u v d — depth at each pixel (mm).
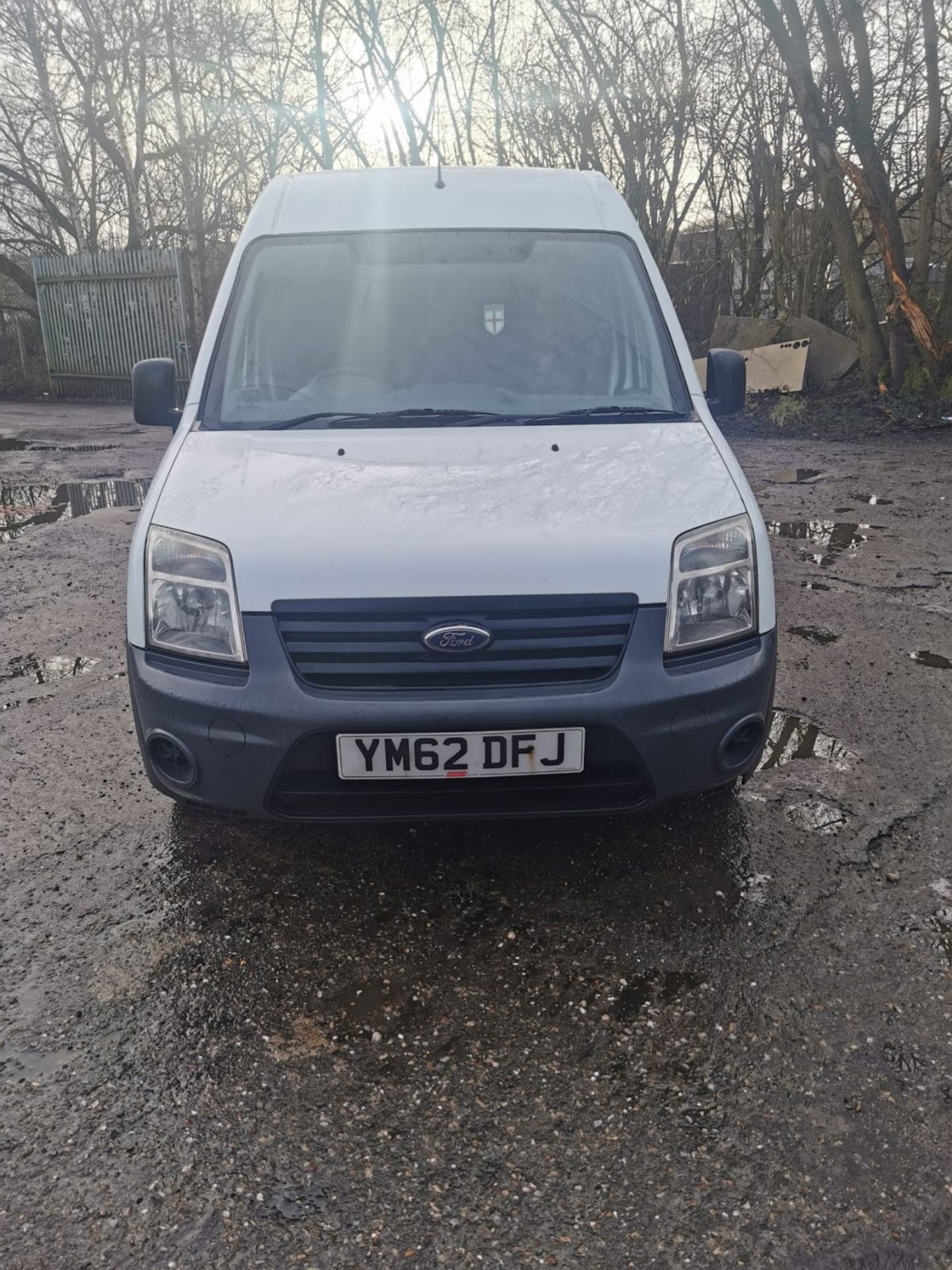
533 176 3934
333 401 3221
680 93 15211
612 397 3256
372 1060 2135
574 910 2646
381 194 3777
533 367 3316
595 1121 1976
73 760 3508
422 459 2828
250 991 2350
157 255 18125
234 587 2439
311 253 3582
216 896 2719
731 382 3643
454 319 3414
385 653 2393
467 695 2383
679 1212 1775
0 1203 1801
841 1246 1708
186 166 20094
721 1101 2018
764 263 15859
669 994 2326
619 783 2484
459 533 2475
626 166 15781
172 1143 1928
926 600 5230
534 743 2396
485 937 2541
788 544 6391
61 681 4227
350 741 2377
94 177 21734
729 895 2703
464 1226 1754
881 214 12094
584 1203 1797
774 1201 1793
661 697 2426
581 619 2418
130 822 3102
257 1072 2104
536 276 3535
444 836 3004
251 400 3236
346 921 2609
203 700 2430
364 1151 1910
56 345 19656
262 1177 1854
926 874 2803
